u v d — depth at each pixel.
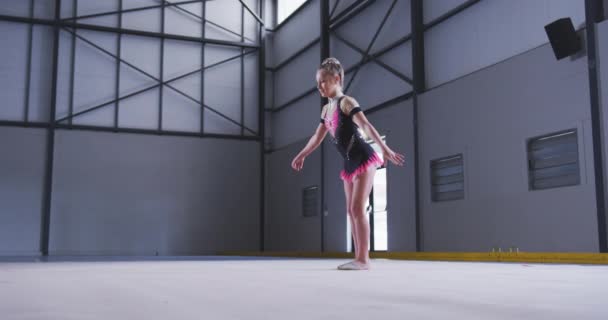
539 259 7.34
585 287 1.76
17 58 14.51
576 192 7.51
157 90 15.66
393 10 11.91
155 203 15.40
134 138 15.34
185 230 15.60
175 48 15.91
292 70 15.97
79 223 14.67
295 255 13.95
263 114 16.47
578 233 7.44
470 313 1.03
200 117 16.00
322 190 13.99
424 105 10.59
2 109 14.29
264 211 16.58
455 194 9.79
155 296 1.39
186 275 2.61
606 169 7.16
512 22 9.01
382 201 11.97
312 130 14.81
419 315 1.00
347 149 3.27
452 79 10.18
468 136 9.46
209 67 16.22
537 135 8.16
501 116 8.82
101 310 1.08
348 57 13.34
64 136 14.73
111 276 2.54
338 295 1.42
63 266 4.66
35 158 14.43
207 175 15.94
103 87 15.17
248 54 16.66
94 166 14.92
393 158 3.16
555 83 7.93
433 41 10.74
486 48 9.51
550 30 7.73
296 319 0.94
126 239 15.07
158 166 15.50
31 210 14.30
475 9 9.81
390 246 11.22
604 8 7.46
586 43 7.49
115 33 15.39
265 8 17.05
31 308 1.11
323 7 14.13
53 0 14.87
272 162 16.56
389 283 1.94
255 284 1.88
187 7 16.08
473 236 9.22
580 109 7.54
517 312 1.04
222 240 15.91
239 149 16.28
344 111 3.28
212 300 1.28
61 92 14.80
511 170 8.58
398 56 11.66
